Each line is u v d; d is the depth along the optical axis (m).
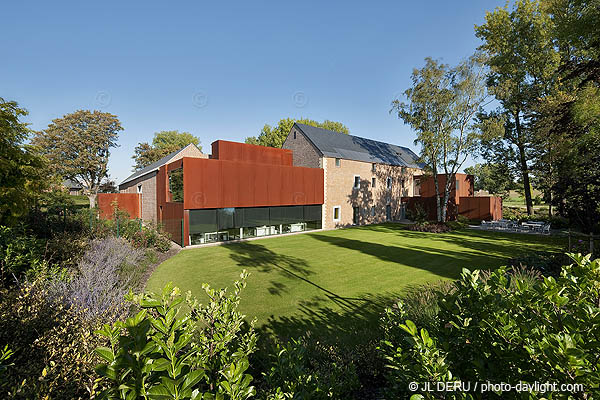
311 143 24.17
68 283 5.13
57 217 12.95
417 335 1.77
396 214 30.58
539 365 1.56
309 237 18.70
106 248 9.27
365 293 7.77
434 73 19.52
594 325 1.53
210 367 1.97
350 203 25.53
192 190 15.77
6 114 9.27
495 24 23.17
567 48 20.06
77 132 35.06
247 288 8.26
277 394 2.12
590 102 10.62
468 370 1.89
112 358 1.13
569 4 11.94
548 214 23.75
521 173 25.97
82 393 2.75
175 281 8.98
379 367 3.82
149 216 22.55
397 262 11.40
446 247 14.62
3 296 3.96
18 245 5.73
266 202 19.25
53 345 3.11
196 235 16.06
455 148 21.25
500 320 1.78
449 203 27.31
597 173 10.50
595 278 1.83
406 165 31.22
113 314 3.99
